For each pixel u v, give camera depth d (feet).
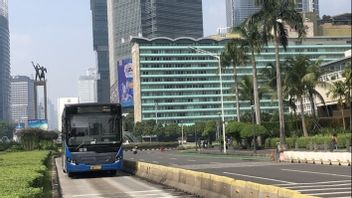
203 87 552.82
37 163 83.66
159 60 558.15
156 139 523.70
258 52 208.85
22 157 114.21
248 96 264.31
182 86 555.28
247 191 43.21
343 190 60.23
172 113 553.64
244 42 226.58
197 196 56.95
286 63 234.38
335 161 116.98
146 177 86.79
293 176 83.56
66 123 88.84
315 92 240.94
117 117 90.38
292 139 206.49
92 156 88.38
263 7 184.55
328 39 521.24
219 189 51.06
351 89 226.58
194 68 554.87
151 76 556.10
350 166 108.06
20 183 39.96
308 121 244.83
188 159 172.96
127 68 633.61
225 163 137.18
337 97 244.63
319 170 96.58
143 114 553.64
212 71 549.95
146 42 558.56
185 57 557.33
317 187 64.69
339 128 238.27
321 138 186.60
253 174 91.35
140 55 556.51
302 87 230.68
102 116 89.71
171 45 557.33
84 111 89.40
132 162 102.99
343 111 262.06
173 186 68.54
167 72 557.74
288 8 180.65
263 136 233.14
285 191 35.94
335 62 315.37
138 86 556.10
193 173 61.11
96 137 88.94
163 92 556.51
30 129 278.46
